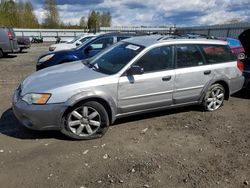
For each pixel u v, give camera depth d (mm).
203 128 5445
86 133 4840
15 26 66438
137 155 4328
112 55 5578
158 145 4684
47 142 4660
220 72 6188
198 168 4004
